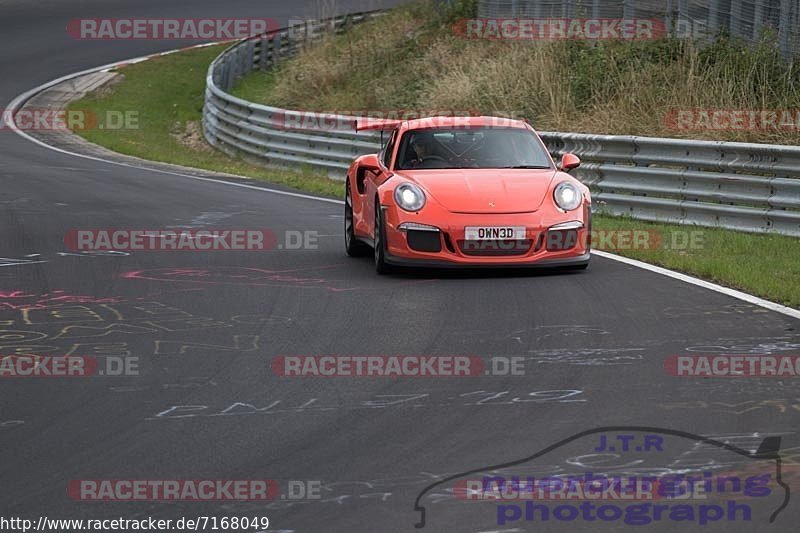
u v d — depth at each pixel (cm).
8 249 4584
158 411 2355
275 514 1772
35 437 2186
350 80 10581
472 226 3906
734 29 7856
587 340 2956
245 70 11900
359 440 2142
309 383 2569
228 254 4512
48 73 12619
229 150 9425
